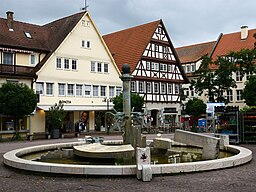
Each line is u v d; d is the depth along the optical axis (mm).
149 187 9688
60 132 37625
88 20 44031
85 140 19875
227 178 10789
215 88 48656
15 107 31641
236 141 23500
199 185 9852
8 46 37594
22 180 10930
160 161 14844
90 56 43906
